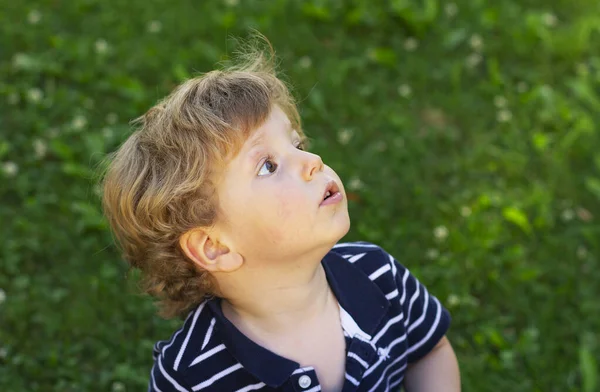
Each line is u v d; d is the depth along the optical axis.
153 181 1.51
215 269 1.52
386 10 4.04
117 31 3.91
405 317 1.71
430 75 3.78
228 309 1.61
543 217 3.09
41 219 3.10
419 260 2.96
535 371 2.59
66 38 3.84
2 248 2.96
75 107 3.53
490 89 3.67
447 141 3.46
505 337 2.73
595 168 3.35
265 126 1.48
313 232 1.45
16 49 3.78
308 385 1.52
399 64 3.83
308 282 1.54
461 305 2.78
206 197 1.48
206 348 1.56
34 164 3.29
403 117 3.53
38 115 3.49
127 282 2.86
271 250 1.48
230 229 1.49
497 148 3.44
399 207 3.18
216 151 1.46
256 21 3.93
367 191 3.19
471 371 2.59
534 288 2.87
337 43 3.91
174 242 1.55
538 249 3.03
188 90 1.55
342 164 3.30
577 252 3.01
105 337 2.72
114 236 1.80
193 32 3.93
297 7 4.05
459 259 2.93
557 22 4.10
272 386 1.52
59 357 2.66
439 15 4.06
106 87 3.60
